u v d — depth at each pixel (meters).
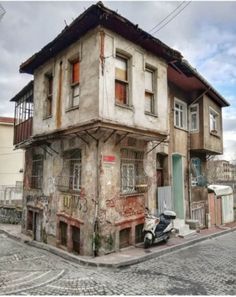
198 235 13.33
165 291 6.52
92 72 9.60
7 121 26.16
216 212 17.73
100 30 9.52
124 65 10.54
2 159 25.88
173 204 14.61
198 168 16.89
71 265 8.75
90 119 9.41
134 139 11.16
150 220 10.66
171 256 9.86
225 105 17.58
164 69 11.99
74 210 10.46
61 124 10.99
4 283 7.01
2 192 19.81
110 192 9.90
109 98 9.55
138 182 11.51
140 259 9.11
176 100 14.62
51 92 12.45
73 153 11.34
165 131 11.60
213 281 7.29
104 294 6.30
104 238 9.51
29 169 14.24
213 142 16.11
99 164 9.67
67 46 11.08
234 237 13.97
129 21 9.49
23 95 14.96
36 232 13.02
